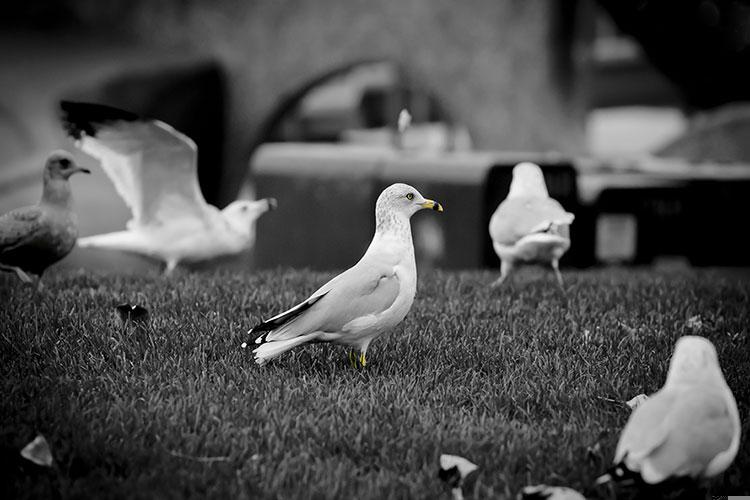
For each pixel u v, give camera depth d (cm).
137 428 732
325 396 812
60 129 2652
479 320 1071
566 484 658
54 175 1144
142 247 1455
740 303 1194
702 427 588
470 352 945
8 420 739
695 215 2047
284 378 855
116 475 671
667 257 2102
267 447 711
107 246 1456
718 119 2983
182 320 1017
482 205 1870
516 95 2689
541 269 1548
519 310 1121
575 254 1925
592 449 691
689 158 2941
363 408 782
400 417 766
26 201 2477
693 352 629
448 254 1923
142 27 2981
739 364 927
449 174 1930
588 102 3008
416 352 948
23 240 1120
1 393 800
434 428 752
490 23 2689
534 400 822
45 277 1312
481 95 2712
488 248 1891
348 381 855
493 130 2711
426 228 1961
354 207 2050
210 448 699
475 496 632
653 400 612
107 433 718
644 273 1586
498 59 2692
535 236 1181
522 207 1227
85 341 938
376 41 2780
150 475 658
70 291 1166
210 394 808
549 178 1859
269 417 755
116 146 1359
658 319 1071
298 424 745
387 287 845
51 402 775
